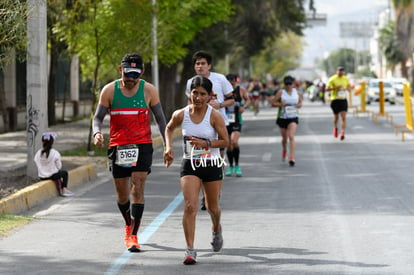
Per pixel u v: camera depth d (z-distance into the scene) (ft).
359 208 90.48
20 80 274.77
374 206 91.76
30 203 96.53
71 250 69.87
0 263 64.80
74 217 88.38
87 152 159.74
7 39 99.25
